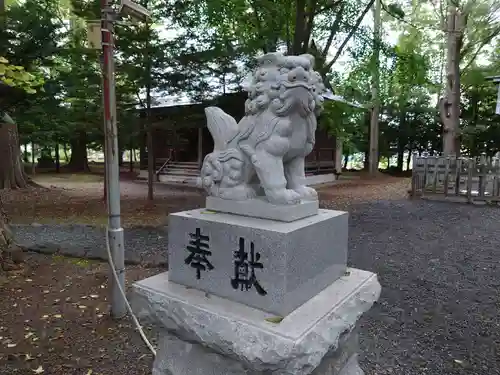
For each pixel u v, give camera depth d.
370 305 2.18
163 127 8.96
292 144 2.04
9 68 4.29
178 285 2.13
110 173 3.30
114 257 3.38
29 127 13.66
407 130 18.95
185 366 2.05
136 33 7.71
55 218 7.99
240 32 8.87
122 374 2.70
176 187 13.32
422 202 10.23
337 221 2.15
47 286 4.24
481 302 3.97
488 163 9.56
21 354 2.91
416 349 3.06
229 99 8.67
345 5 8.94
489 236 6.73
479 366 2.84
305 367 1.62
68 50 6.95
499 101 11.17
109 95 3.21
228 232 1.90
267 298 1.78
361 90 14.12
